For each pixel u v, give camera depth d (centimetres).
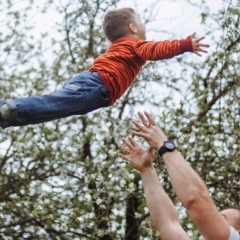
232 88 1130
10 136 1137
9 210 1075
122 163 1095
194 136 1083
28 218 1073
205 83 1162
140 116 407
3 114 429
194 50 490
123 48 516
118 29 540
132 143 453
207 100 1143
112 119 1145
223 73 1134
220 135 1097
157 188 443
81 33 1223
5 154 1120
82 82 485
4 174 1124
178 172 374
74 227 1019
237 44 1124
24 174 1090
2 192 1118
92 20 1227
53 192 1087
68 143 1128
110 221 1059
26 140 1115
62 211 1075
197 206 362
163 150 386
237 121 1103
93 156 1145
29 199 1070
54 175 1128
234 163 1059
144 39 551
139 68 520
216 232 358
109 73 499
